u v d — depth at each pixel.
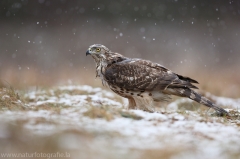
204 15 45.81
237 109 13.33
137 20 45.28
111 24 43.91
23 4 43.38
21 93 14.63
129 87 12.49
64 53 34.12
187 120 10.73
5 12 42.84
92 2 45.44
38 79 21.84
